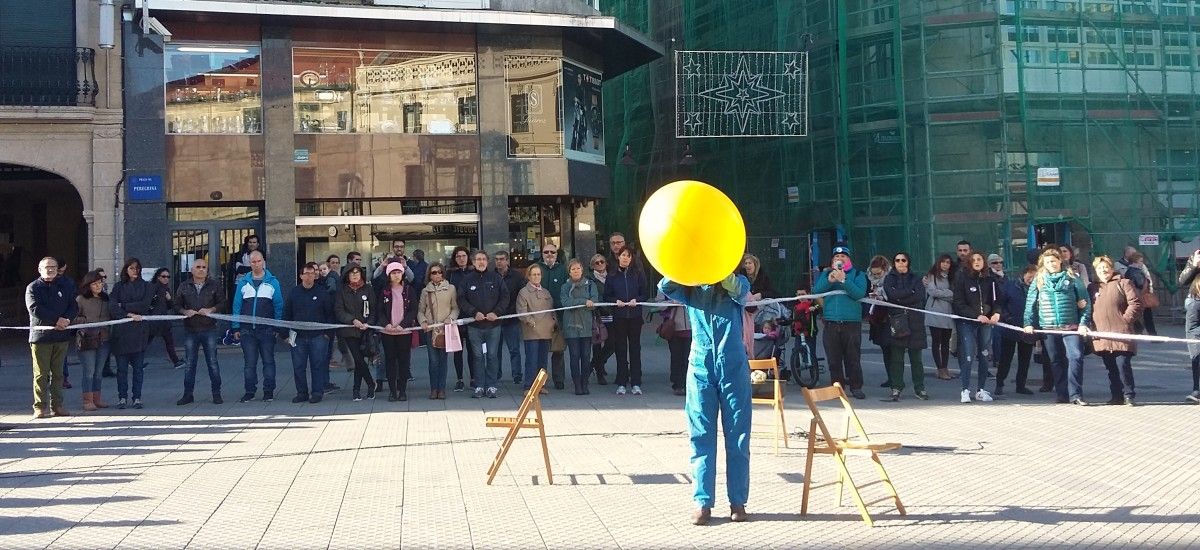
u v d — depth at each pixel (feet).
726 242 20.02
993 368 52.65
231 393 46.16
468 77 71.97
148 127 65.82
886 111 86.12
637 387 43.21
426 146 70.79
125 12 65.26
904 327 40.01
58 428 35.47
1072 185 82.17
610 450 29.45
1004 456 27.78
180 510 22.68
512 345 47.52
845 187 87.40
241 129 67.67
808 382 44.91
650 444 30.37
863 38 87.40
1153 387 43.78
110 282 65.05
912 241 83.15
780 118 88.02
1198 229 83.20
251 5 64.75
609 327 44.06
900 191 85.76
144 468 27.71
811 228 92.07
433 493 24.07
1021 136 82.84
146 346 41.83
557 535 20.16
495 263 46.16
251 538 20.21
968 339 39.65
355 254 54.03
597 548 19.19
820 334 71.20
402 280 42.86
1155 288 81.97
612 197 115.55
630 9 116.47
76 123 64.69
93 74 65.00
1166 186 83.51
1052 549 18.75
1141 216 82.69
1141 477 24.95
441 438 32.17
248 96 67.82
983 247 83.35
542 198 75.51
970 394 40.19
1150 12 84.02
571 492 24.02
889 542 19.35
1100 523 20.53
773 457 28.22
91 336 40.27
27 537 20.47
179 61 66.64
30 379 53.78
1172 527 20.17
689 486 24.56
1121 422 33.88
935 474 25.53
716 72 88.48
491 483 25.02
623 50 79.30
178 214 67.36
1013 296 42.32
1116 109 83.25
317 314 42.45
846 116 87.51
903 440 30.55
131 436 33.45
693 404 21.09
